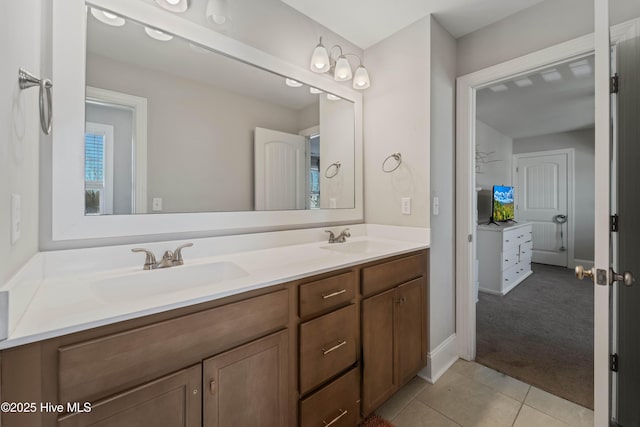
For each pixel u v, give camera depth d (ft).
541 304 9.96
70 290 2.85
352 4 5.47
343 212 6.61
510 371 6.06
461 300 6.62
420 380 5.84
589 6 4.92
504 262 11.16
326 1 5.38
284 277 3.35
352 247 5.93
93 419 2.12
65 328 2.02
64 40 3.26
